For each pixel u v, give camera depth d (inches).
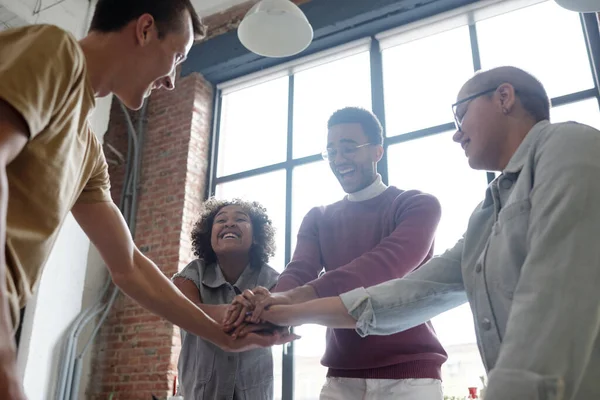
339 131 71.7
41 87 33.0
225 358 68.1
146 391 170.4
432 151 164.4
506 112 44.8
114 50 43.1
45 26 36.4
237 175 200.5
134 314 185.2
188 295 72.4
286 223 180.7
